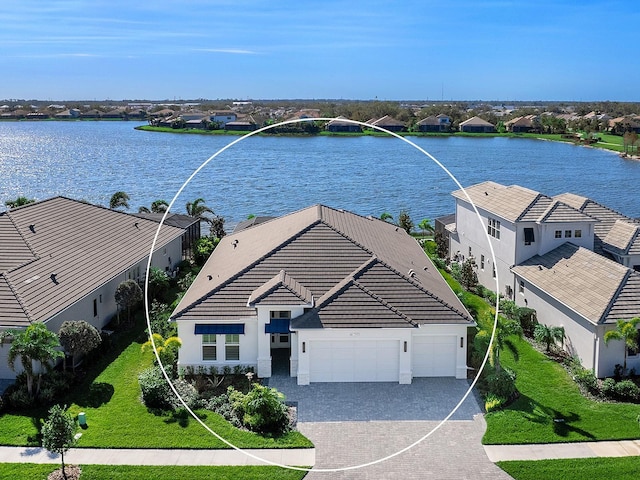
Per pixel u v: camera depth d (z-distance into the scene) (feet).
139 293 121.70
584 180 395.34
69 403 89.30
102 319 119.96
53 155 524.52
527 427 82.64
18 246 115.24
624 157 528.22
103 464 73.61
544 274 120.88
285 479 71.26
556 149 604.08
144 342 114.42
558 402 90.12
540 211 130.21
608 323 96.17
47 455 75.41
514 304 121.39
